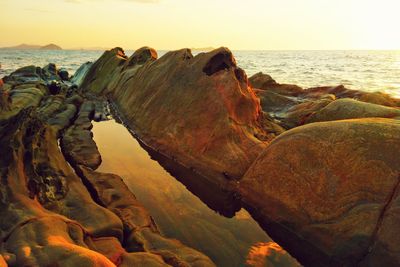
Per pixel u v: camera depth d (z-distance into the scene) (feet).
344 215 25.57
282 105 68.13
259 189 32.37
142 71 67.72
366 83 146.20
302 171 29.35
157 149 46.44
